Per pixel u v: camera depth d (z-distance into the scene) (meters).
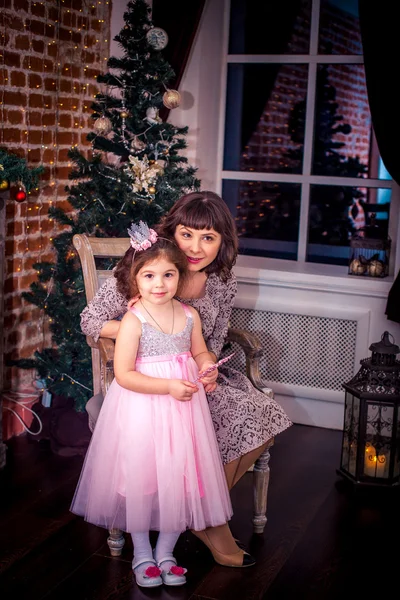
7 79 3.43
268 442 2.74
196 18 3.92
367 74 3.58
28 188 3.23
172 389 2.39
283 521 2.99
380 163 4.21
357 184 4.27
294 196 4.41
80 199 3.41
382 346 3.27
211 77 4.30
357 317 3.90
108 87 3.92
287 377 4.11
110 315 2.69
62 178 3.96
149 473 2.42
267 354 4.12
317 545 2.81
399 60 3.48
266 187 4.46
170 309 2.54
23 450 3.57
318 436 3.94
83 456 3.52
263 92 4.40
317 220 4.39
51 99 3.79
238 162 4.53
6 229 3.54
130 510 2.41
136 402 2.44
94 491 2.50
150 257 2.40
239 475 2.71
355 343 3.95
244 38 4.38
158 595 2.46
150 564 2.53
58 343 3.57
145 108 3.54
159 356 2.47
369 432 3.63
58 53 3.81
